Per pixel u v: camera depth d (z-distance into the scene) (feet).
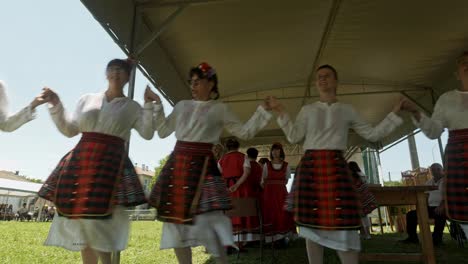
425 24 16.21
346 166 6.14
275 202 13.64
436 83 22.86
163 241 5.79
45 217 64.18
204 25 14.62
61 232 5.79
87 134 6.07
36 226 37.58
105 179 5.64
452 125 6.46
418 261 11.27
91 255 5.99
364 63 20.62
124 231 5.95
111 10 10.66
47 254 14.26
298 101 28.09
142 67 14.44
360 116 6.69
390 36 17.40
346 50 19.02
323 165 6.05
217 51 17.30
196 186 5.75
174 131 6.61
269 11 14.42
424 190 10.62
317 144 6.27
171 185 5.88
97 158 5.78
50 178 6.02
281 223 13.29
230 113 6.71
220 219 5.82
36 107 5.96
